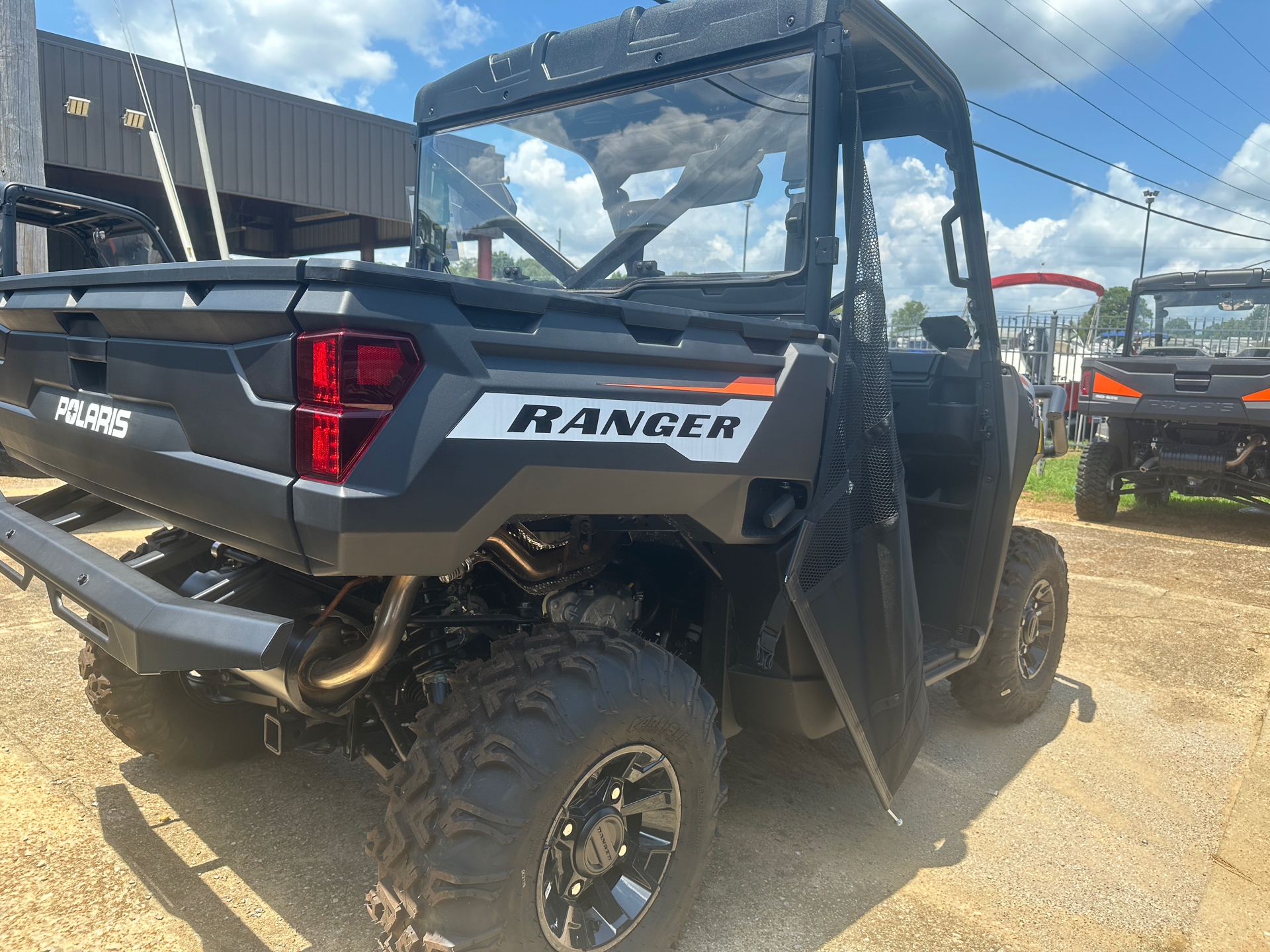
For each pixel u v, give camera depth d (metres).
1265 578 6.53
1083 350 14.41
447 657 2.18
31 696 3.24
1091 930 2.29
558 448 1.64
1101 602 5.74
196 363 1.67
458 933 1.62
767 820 2.76
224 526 1.66
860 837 2.70
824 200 2.30
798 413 2.10
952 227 3.07
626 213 2.70
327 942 2.03
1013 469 3.18
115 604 1.60
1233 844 2.79
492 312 1.60
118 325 1.88
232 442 1.60
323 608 2.05
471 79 3.10
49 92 12.94
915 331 3.13
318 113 16.34
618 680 1.82
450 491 1.50
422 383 1.47
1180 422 8.48
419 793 1.70
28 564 1.92
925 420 3.17
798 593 2.09
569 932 1.80
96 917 2.06
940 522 3.19
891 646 2.38
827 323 2.33
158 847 2.37
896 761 2.41
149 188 16.06
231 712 2.80
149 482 1.84
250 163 15.46
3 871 2.21
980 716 3.62
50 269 7.64
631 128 2.66
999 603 3.41
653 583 2.55
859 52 2.65
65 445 2.17
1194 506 10.09
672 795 1.99
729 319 1.98
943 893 2.42
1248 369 7.92
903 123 2.97
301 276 1.45
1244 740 3.63
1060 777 3.23
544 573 2.12
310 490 1.43
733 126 2.45
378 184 17.44
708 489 1.93
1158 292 9.45
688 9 2.53
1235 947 2.26
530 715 1.72
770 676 2.29
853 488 2.28
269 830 2.49
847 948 2.15
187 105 14.52
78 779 2.69
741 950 2.12
